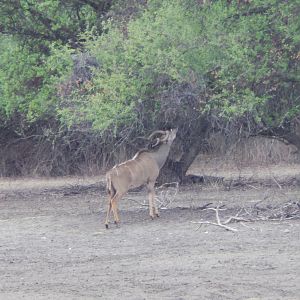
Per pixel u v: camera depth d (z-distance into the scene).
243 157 74.69
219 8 51.62
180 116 55.56
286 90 55.25
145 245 39.88
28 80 61.50
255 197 56.53
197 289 31.02
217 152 74.38
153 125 55.03
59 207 55.50
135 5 58.19
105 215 50.28
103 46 52.28
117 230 44.47
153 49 50.72
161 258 36.72
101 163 73.31
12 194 63.91
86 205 55.91
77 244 40.91
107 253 38.34
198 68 51.09
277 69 52.53
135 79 51.53
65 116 54.97
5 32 63.09
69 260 37.12
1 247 40.88
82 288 31.83
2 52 63.19
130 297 30.22
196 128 59.19
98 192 63.25
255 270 33.69
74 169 73.88
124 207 53.59
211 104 52.53
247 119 53.50
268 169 72.94
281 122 55.03
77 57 56.41
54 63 56.09
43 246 40.72
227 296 29.98
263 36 51.88
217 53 51.09
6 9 62.62
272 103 55.69
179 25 51.19
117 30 52.84
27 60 61.28
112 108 50.69
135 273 33.94
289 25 51.62
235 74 51.44
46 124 68.50
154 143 49.12
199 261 35.72
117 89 51.41
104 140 57.38
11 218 51.00
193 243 39.81
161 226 45.06
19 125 70.50
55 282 32.97
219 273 33.38
